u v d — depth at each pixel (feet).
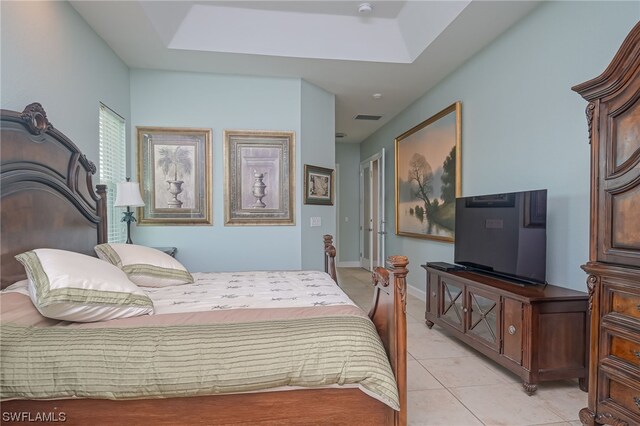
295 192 13.80
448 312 10.87
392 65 12.55
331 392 4.92
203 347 4.64
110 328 4.86
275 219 13.67
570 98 8.26
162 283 7.90
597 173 6.11
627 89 5.57
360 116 19.11
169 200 13.11
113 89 11.36
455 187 12.84
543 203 8.25
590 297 6.26
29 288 5.25
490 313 8.77
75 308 4.98
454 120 12.93
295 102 13.79
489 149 11.14
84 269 5.40
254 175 13.55
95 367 4.42
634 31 5.36
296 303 6.33
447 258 13.70
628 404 5.64
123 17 9.32
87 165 8.42
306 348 4.77
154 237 13.10
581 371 7.55
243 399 4.77
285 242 13.78
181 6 10.43
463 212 11.25
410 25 11.32
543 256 8.32
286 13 11.11
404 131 17.92
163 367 4.49
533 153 9.37
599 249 6.08
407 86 14.69
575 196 8.16
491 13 9.41
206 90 13.25
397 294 5.28
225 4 10.66
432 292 11.73
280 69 12.87
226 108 13.37
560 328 7.51
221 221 13.39
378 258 20.80
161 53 11.52
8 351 4.37
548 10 8.83
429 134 14.90
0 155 5.43
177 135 13.09
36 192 6.32
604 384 5.99
